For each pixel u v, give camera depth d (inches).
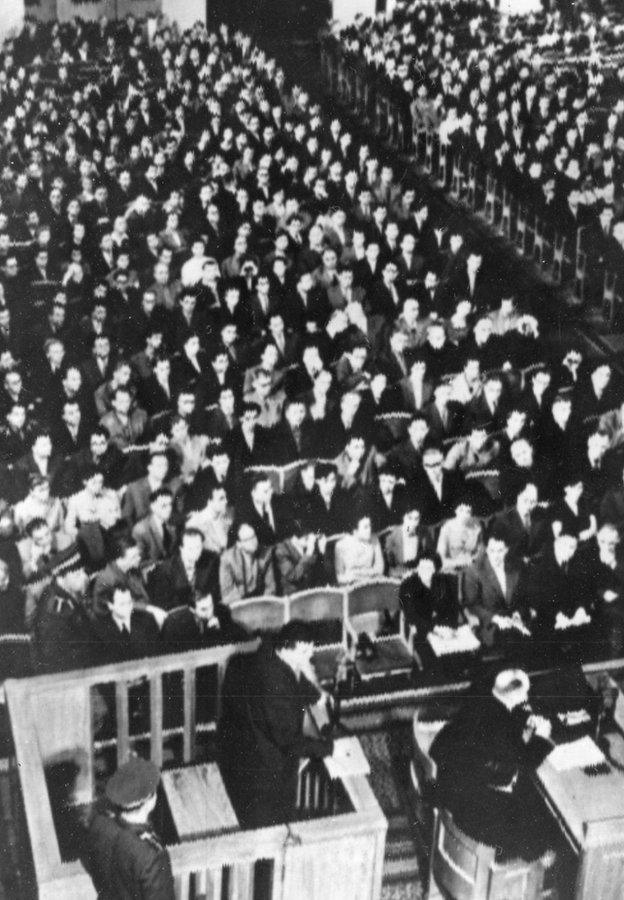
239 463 394.6
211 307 530.0
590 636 292.2
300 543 327.6
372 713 277.4
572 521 336.5
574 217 611.5
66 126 735.7
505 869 193.2
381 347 502.3
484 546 302.7
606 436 388.5
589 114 744.3
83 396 433.1
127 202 676.1
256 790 200.4
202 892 193.3
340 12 869.2
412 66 812.0
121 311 527.2
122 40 783.1
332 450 405.4
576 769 214.8
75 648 273.3
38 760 194.5
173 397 452.8
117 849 160.1
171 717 257.8
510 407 419.5
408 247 589.9
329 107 893.2
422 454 366.9
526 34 799.1
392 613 315.6
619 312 559.8
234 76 820.6
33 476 371.6
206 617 278.4
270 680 204.8
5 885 213.8
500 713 207.2
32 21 751.1
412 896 221.1
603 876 197.5
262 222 651.5
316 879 181.8
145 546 339.3
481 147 728.3
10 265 564.1
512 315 504.1
